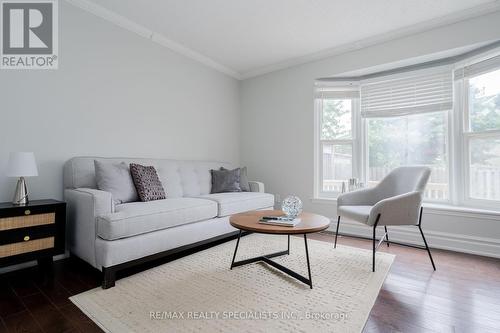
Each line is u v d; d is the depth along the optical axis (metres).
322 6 2.47
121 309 1.46
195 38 3.12
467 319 1.40
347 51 3.29
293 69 3.77
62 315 1.40
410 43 2.86
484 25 2.46
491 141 2.57
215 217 2.57
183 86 3.43
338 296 1.62
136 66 2.89
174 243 2.11
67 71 2.36
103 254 1.70
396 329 1.30
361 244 2.75
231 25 2.83
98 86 2.57
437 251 2.55
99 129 2.58
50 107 2.26
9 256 1.69
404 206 2.05
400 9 2.49
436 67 2.90
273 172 3.96
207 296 1.60
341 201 2.58
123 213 1.82
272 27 2.86
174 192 2.86
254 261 2.15
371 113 3.30
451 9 2.47
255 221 1.90
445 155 2.90
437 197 2.94
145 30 2.90
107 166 2.28
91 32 2.51
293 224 1.79
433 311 1.47
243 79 4.32
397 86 3.14
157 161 2.90
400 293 1.68
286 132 3.83
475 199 2.65
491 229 2.42
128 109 2.82
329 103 3.61
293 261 2.21
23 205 1.79
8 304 1.52
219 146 3.99
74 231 2.02
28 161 1.88
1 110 2.02
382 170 3.29
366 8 2.49
